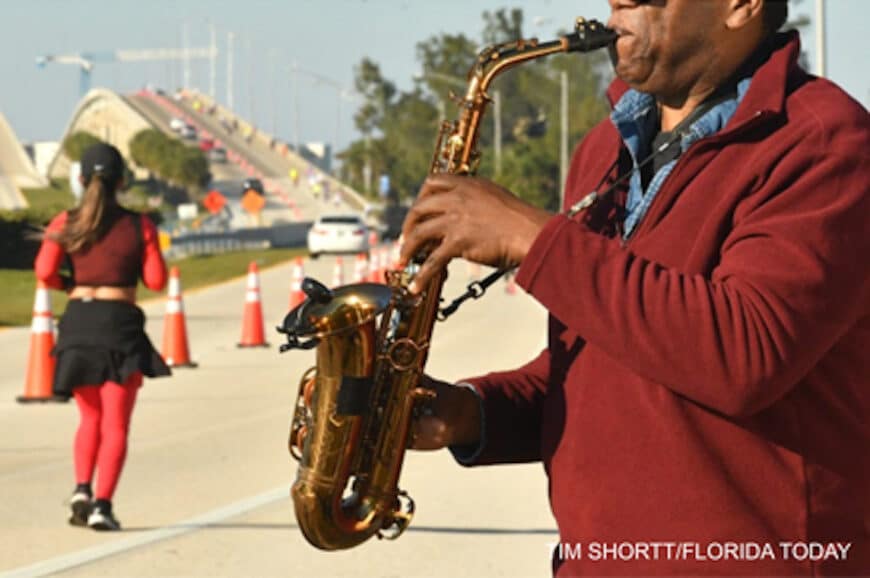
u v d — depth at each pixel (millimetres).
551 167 113562
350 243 86625
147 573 9984
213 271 72812
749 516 3975
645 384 4059
